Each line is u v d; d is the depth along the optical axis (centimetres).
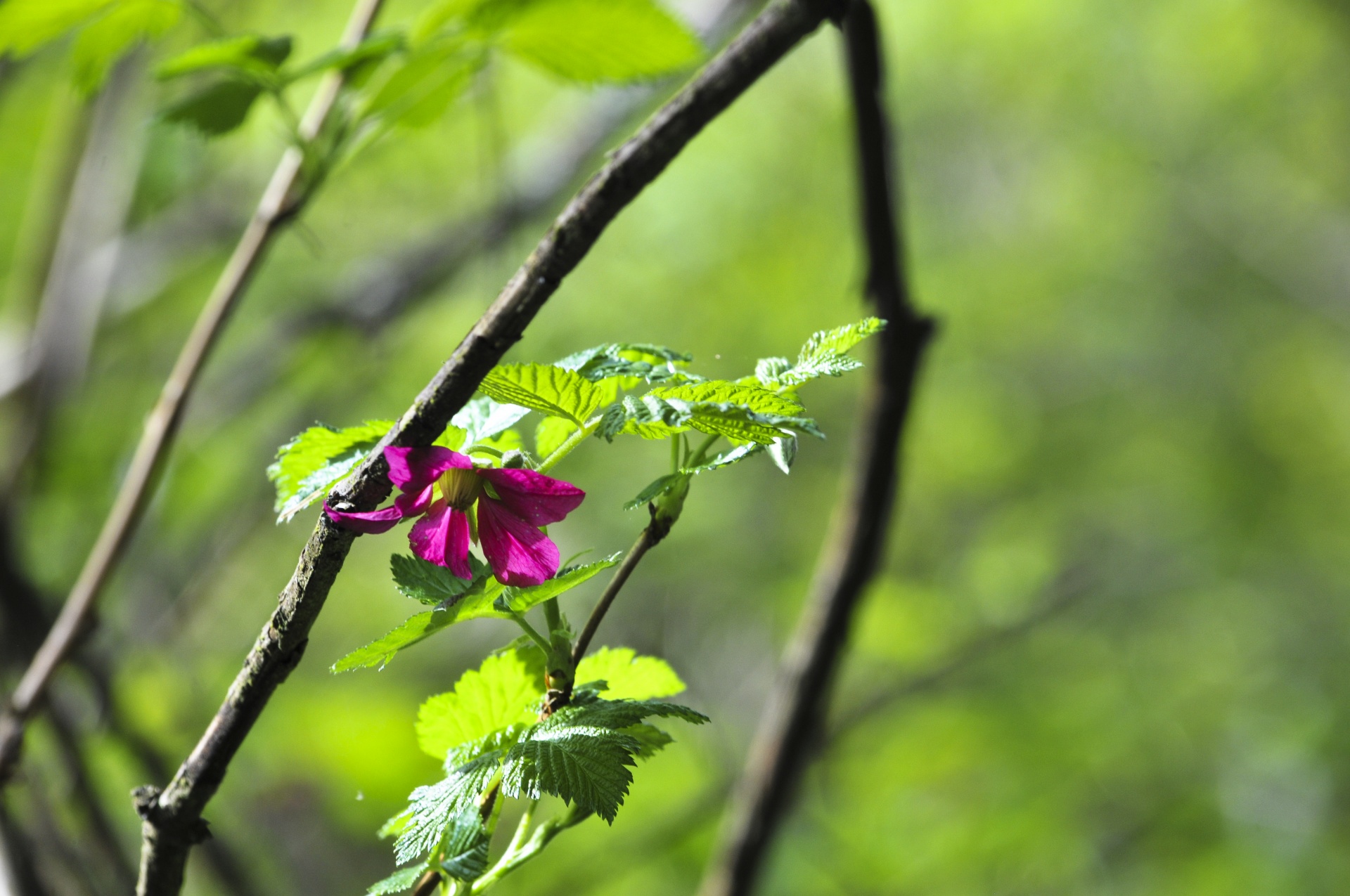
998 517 1330
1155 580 1159
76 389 367
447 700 140
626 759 115
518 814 514
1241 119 1522
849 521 237
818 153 1308
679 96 117
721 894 254
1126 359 1526
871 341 216
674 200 1236
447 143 831
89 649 312
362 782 549
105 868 282
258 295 732
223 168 527
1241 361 1565
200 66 204
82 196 364
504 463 123
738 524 1122
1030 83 1488
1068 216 1581
